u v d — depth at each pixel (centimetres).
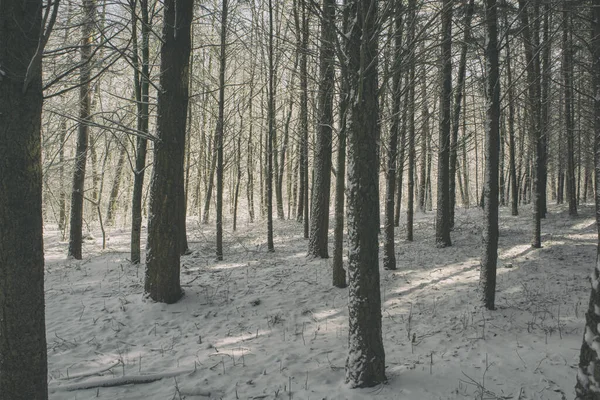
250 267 1166
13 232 320
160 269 839
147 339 699
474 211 2180
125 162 2259
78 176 1305
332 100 1136
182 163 869
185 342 683
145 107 1130
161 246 838
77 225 1308
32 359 334
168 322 767
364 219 483
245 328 741
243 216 2903
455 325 705
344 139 938
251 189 2498
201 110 2095
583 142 1972
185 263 1228
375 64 480
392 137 1070
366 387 490
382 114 1000
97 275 1077
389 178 1099
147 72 1101
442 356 582
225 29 1188
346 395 477
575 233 1434
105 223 2239
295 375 548
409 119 1114
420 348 622
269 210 1409
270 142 1396
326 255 1248
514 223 1734
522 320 711
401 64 529
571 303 774
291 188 2947
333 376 540
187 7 843
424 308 813
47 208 2389
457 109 1362
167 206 839
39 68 333
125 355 634
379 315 498
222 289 949
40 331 341
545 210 1838
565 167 2428
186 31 851
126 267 1141
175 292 855
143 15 1010
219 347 656
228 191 3016
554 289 870
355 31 479
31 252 331
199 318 788
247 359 606
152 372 566
